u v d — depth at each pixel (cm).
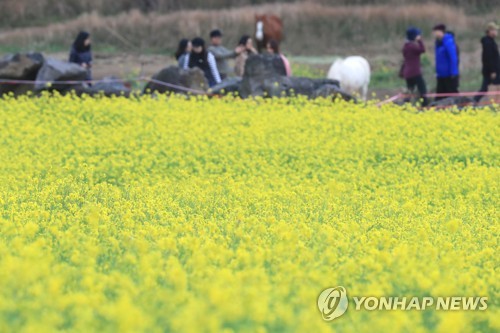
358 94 6228
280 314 1602
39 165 3878
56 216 2723
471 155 4500
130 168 4091
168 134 4784
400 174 4047
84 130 4931
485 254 2358
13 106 5309
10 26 10969
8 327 1533
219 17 10312
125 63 9156
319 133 4875
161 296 1705
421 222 2869
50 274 1834
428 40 9719
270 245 2353
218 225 2719
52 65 5766
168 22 10288
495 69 6169
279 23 6681
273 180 3862
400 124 4966
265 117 5153
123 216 2641
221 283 1777
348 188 3641
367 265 2044
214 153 4481
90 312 1587
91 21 10281
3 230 2317
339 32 10044
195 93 5928
